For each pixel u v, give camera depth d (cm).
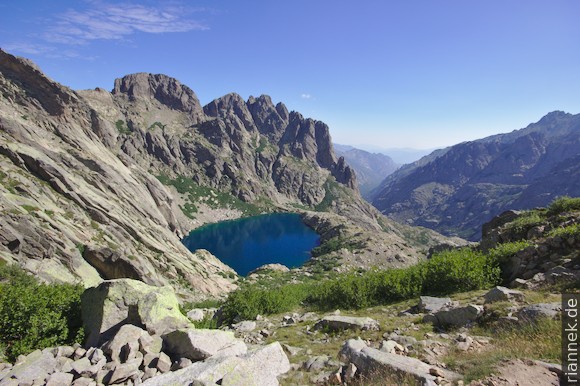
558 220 2478
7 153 7294
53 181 7406
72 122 13112
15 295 1280
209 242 17450
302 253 15875
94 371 1033
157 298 1349
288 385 1113
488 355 1090
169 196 16512
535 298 1526
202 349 1130
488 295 1708
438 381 955
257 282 8225
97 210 7594
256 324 2398
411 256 12688
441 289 2266
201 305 4888
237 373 1024
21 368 1023
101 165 11012
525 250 2125
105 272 5288
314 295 2975
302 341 1733
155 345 1184
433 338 1433
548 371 922
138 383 1002
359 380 1061
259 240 18688
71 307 1432
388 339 1487
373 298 2472
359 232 16925
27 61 12481
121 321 1327
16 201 5566
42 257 4553
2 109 10406
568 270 1728
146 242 7881
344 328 1806
